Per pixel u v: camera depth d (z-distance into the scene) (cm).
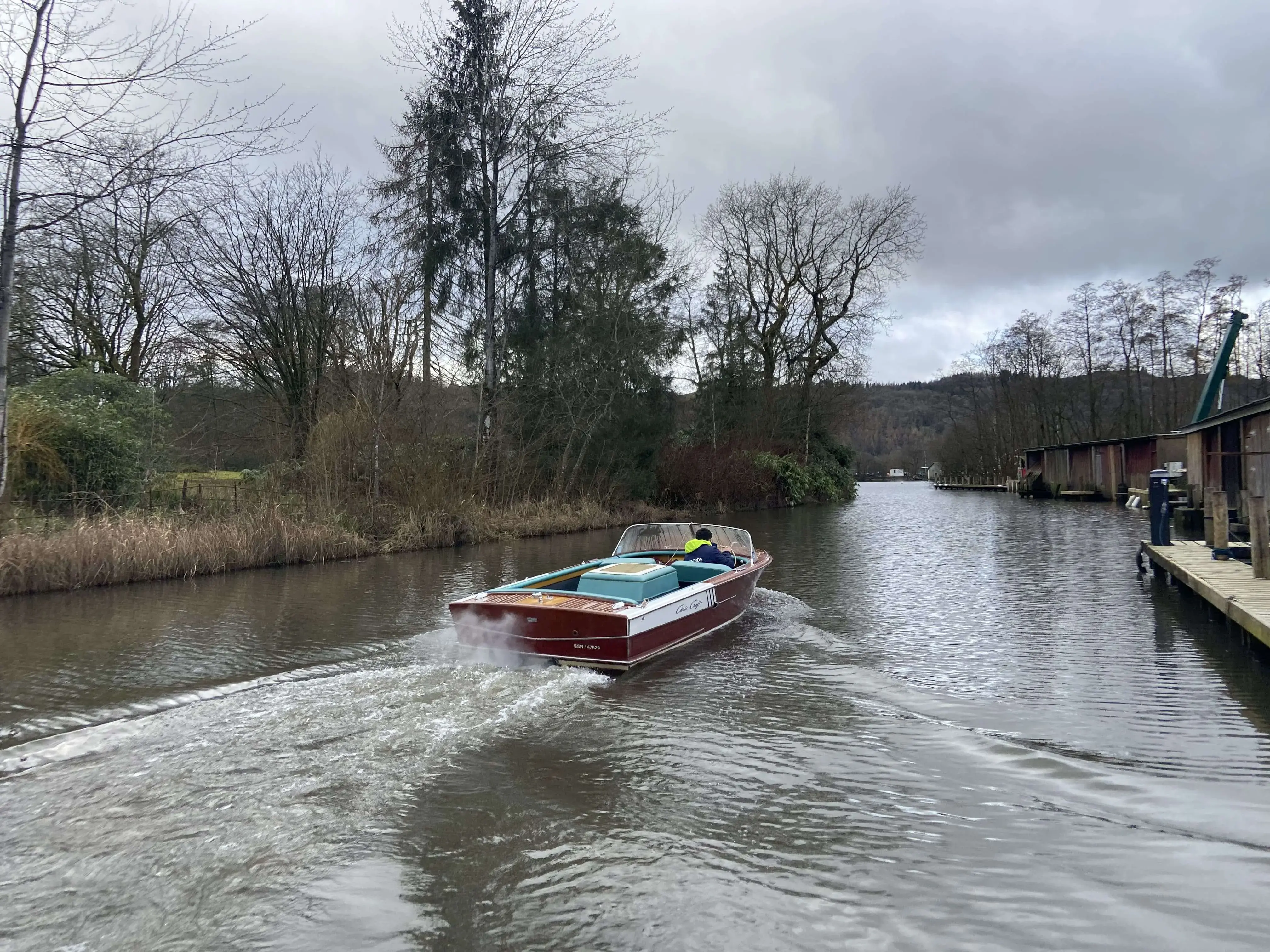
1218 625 904
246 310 2234
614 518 2456
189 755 487
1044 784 467
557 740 537
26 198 1088
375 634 864
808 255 3831
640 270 2606
